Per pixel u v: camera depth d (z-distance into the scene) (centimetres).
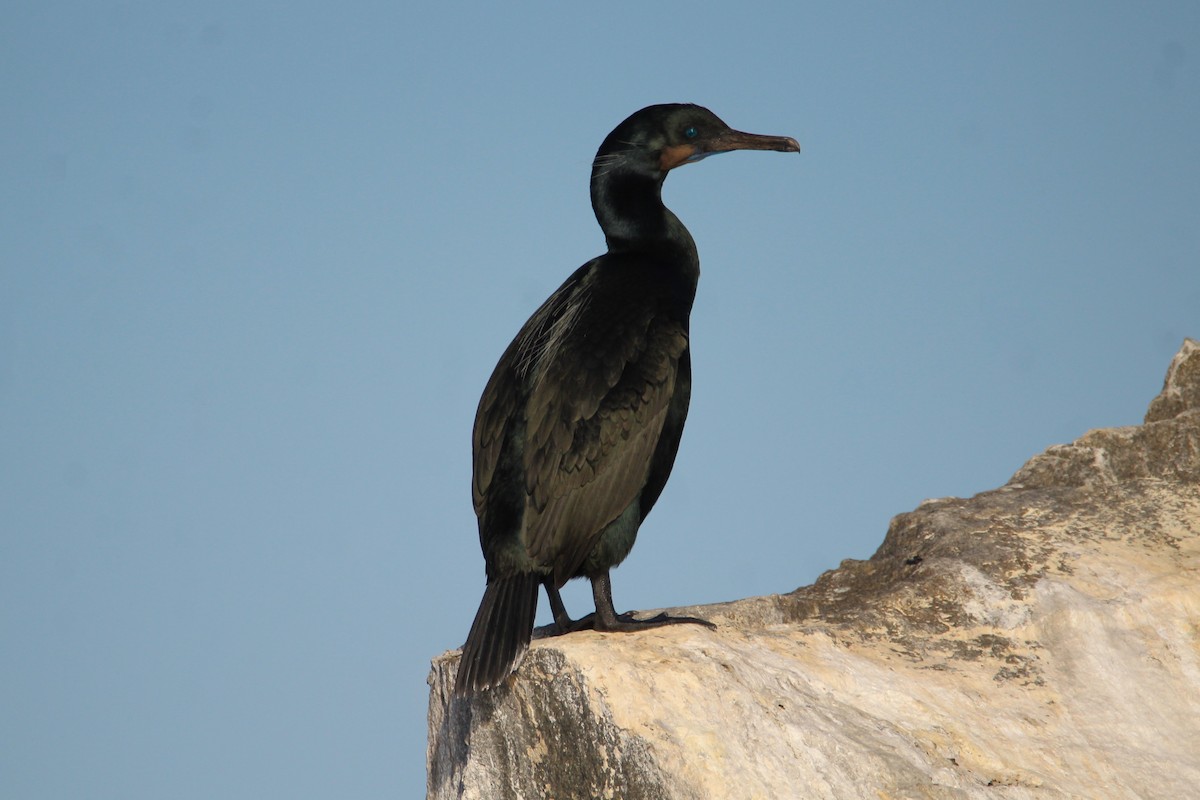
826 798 991
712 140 1341
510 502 1136
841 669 1153
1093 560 1364
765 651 1158
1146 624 1279
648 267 1289
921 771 1031
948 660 1234
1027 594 1310
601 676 1026
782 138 1364
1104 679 1219
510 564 1122
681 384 1215
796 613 1387
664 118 1334
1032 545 1398
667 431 1203
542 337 1226
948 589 1321
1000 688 1198
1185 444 1580
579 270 1324
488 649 1066
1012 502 1519
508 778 1100
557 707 1055
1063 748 1121
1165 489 1509
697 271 1353
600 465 1146
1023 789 1051
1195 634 1272
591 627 1220
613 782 1022
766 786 986
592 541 1154
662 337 1206
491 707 1104
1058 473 1631
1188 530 1434
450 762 1169
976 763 1071
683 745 995
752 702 1033
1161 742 1158
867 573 1474
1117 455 1616
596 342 1184
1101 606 1285
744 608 1354
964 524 1463
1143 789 1092
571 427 1145
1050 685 1209
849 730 1057
